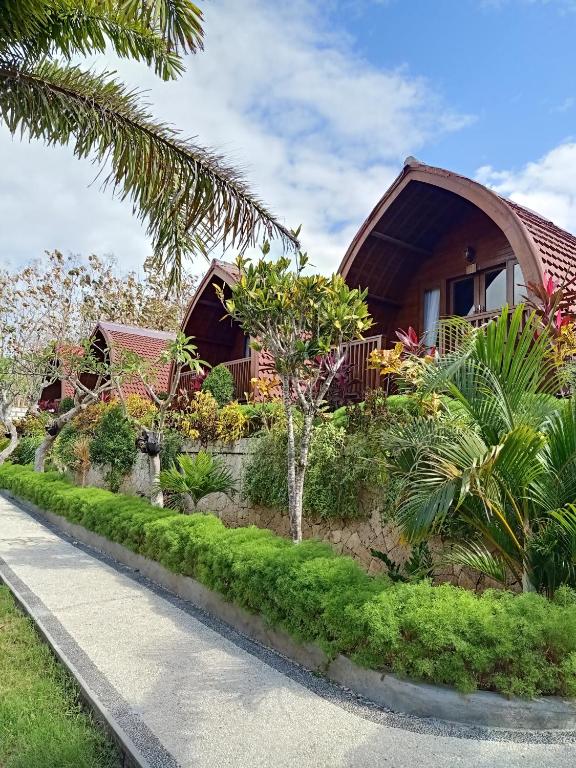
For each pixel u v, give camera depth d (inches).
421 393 203.9
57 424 629.0
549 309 245.8
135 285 1159.6
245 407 400.8
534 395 177.9
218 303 604.1
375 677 156.9
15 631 215.3
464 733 136.6
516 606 153.5
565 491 168.1
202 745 131.5
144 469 504.4
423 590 167.3
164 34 202.5
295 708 151.1
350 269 438.6
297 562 201.8
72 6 205.3
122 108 232.1
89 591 270.5
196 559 250.4
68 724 141.9
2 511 551.5
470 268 422.9
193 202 241.9
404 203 406.0
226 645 200.2
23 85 218.4
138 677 170.1
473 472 154.6
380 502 252.5
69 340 790.5
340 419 297.1
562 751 127.8
